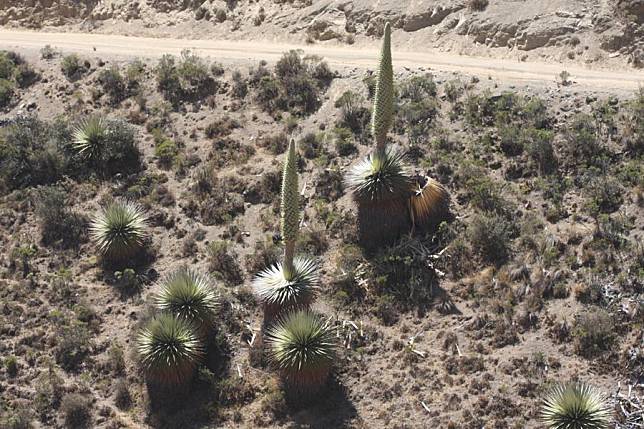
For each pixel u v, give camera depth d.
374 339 31.38
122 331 32.88
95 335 32.81
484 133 37.28
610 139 35.97
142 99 42.00
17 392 31.11
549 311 30.95
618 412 27.97
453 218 34.28
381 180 33.50
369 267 33.22
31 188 38.41
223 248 34.47
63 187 38.38
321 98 40.84
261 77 42.12
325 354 29.52
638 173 34.31
